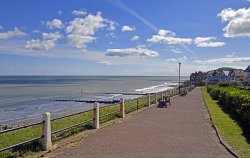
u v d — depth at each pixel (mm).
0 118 32750
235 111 18438
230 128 13422
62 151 9227
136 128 13773
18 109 43344
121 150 9383
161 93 32562
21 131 14133
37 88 108062
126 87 117500
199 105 26969
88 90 95062
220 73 121375
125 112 20172
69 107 44312
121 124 15008
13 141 11352
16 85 134625
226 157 8578
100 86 127875
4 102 55594
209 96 40812
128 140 10977
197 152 9172
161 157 8562
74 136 11570
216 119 16500
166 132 12766
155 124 15094
